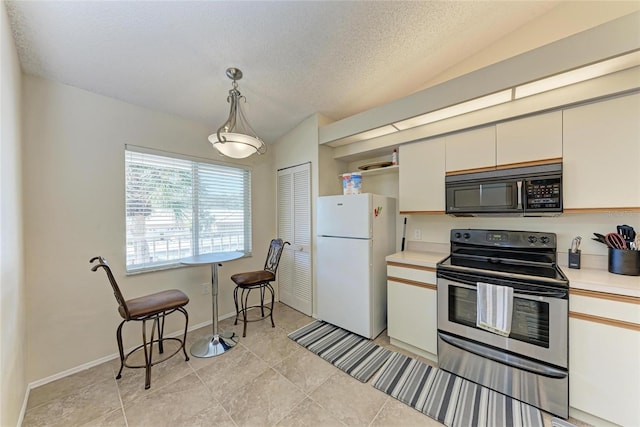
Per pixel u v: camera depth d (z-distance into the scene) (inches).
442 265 77.8
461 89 73.9
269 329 106.7
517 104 72.8
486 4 66.8
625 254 62.9
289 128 127.7
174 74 79.4
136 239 92.7
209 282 112.7
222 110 102.6
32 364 70.9
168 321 99.6
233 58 75.5
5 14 52.1
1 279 48.8
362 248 97.0
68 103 77.5
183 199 105.5
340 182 127.9
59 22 57.4
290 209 131.6
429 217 105.2
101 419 60.4
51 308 74.2
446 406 62.8
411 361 82.4
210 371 78.5
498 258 82.5
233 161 121.9
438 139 89.5
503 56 79.3
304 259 123.9
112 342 85.5
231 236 122.6
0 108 48.7
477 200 80.1
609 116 61.4
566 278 60.7
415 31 72.9
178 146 102.6
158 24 60.9
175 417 61.0
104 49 66.7
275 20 63.9
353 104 109.4
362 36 72.8
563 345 58.7
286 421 59.8
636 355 51.8
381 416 61.1
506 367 66.0
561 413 59.1
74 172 78.4
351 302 101.0
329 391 69.7
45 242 73.3
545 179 68.7
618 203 60.6
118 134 87.4
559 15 70.6
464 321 73.5
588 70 58.8
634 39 52.0
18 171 63.7
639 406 51.6
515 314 65.3
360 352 88.3
